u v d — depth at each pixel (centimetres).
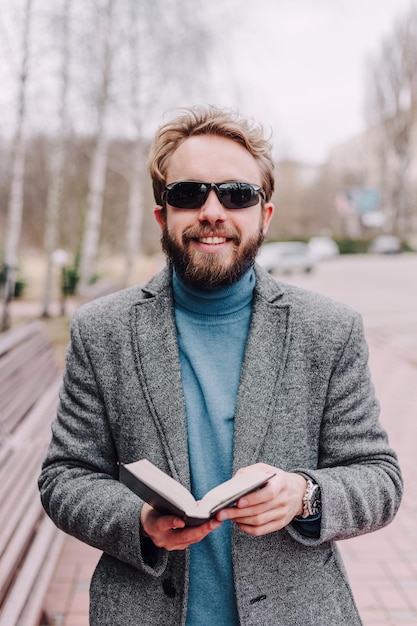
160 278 143
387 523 128
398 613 276
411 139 5044
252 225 135
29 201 1833
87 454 134
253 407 129
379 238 5019
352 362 133
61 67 915
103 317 139
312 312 135
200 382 133
